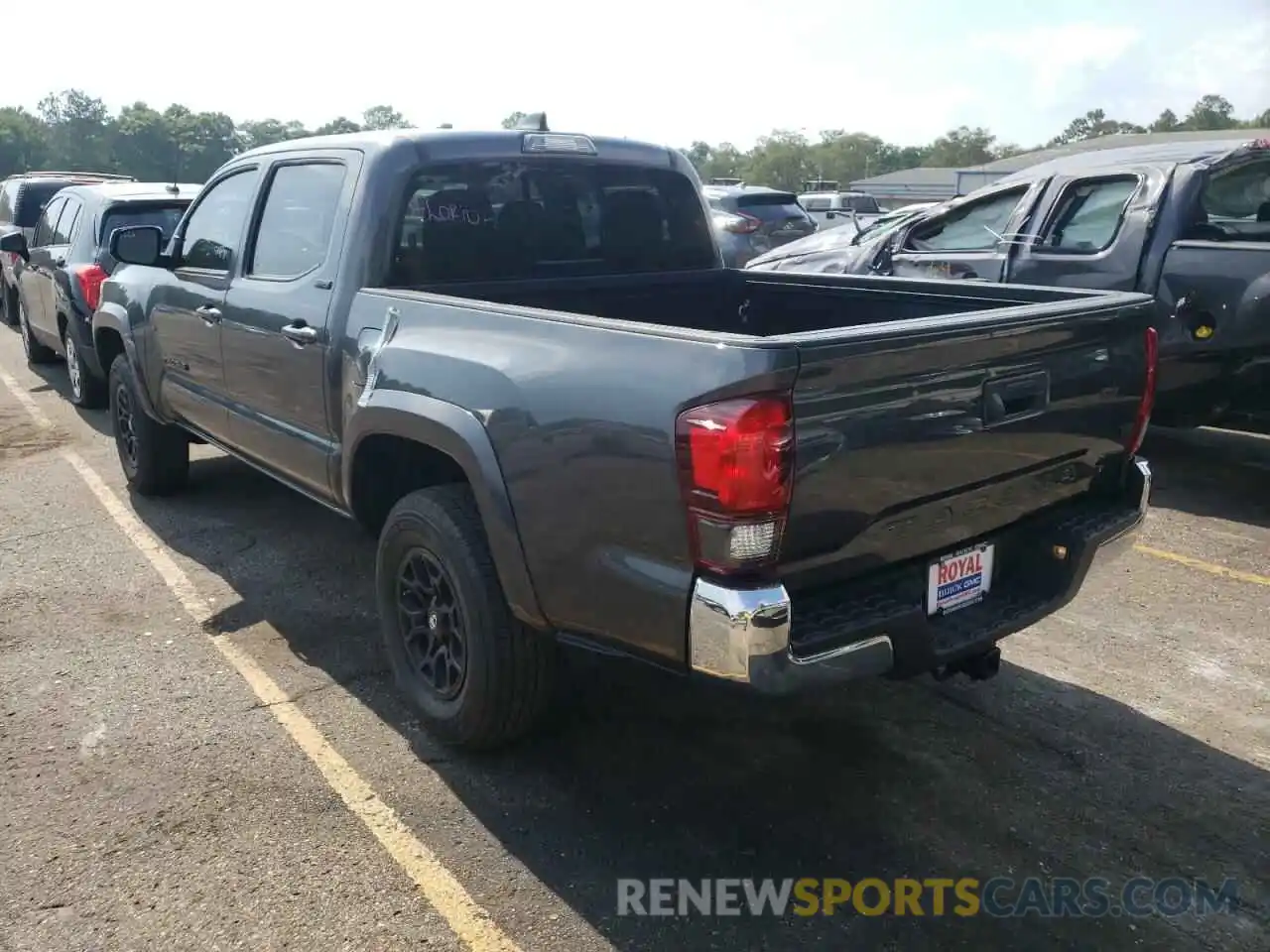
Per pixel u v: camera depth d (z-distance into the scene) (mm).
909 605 2760
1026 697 3885
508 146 4184
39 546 5488
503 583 3104
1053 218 6633
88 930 2723
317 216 4148
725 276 4793
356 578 5047
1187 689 3934
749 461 2406
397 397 3381
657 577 2633
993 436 2887
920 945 2672
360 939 2691
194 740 3619
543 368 2889
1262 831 3113
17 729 3691
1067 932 2715
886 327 2629
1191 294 5824
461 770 3441
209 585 4965
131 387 5902
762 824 3164
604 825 3156
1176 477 6496
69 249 8750
